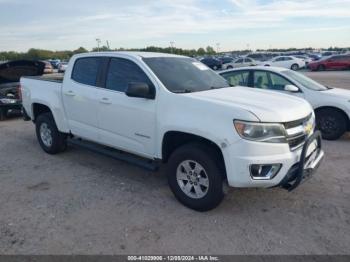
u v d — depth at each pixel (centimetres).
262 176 349
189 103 383
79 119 534
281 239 335
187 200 396
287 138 356
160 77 427
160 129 406
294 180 370
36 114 649
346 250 316
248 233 346
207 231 351
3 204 420
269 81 764
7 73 991
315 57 4200
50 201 426
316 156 409
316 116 719
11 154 634
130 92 409
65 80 554
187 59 514
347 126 695
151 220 374
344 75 2609
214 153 371
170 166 405
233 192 443
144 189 461
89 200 427
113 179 498
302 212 390
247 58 3578
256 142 341
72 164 568
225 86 484
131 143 456
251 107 358
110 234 347
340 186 461
